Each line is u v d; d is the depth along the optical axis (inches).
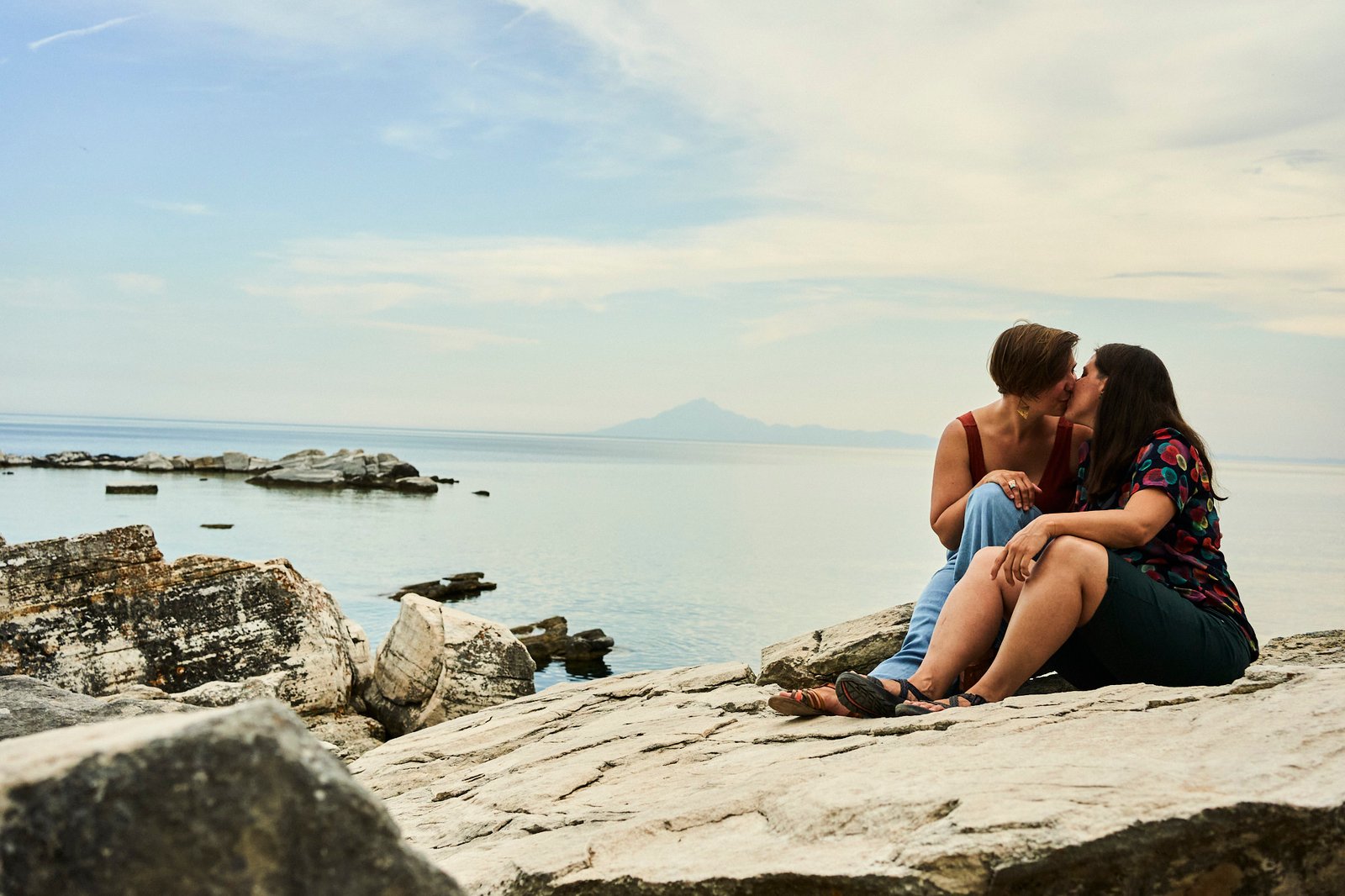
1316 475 7337.6
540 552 1341.0
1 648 356.2
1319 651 206.2
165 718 61.6
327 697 404.8
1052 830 83.9
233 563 405.4
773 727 158.4
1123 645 140.4
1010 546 141.7
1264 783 87.8
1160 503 143.5
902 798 98.8
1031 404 174.2
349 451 2817.4
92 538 380.5
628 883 98.8
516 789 158.6
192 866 53.2
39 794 52.5
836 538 1651.1
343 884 56.1
